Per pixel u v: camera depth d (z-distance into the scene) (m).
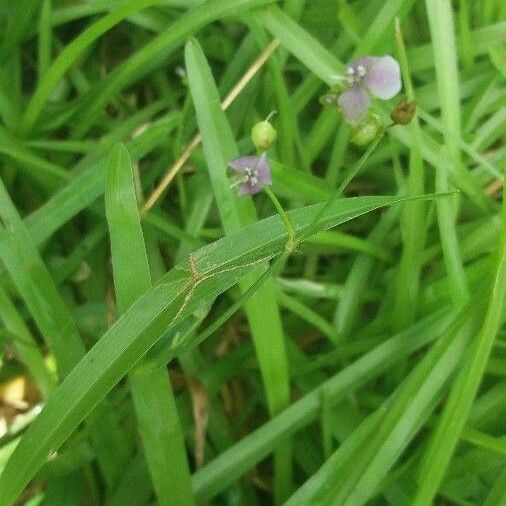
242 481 0.17
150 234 0.17
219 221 0.18
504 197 0.13
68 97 0.19
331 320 0.18
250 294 0.13
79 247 0.17
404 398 0.14
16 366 0.17
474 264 0.16
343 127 0.18
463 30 0.18
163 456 0.14
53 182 0.18
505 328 0.16
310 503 0.14
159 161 0.18
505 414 0.16
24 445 0.12
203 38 0.19
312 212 0.13
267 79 0.18
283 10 0.18
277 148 0.18
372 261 0.18
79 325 0.17
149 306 0.12
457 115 0.16
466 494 0.16
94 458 0.16
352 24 0.17
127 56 0.20
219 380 0.17
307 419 0.16
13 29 0.18
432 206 0.16
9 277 0.16
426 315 0.17
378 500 0.16
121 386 0.16
